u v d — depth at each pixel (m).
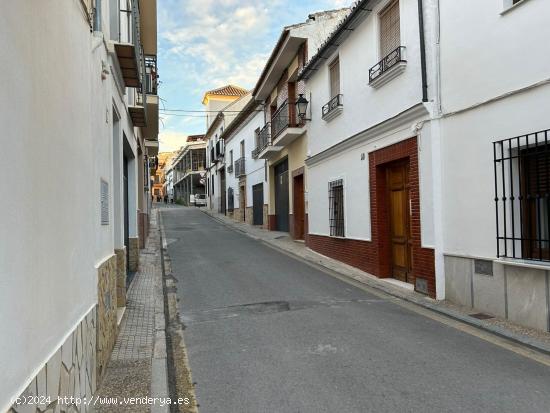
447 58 7.02
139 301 7.57
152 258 12.47
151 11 11.99
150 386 4.16
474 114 6.51
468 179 6.64
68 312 3.02
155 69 12.75
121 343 5.41
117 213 6.99
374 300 7.61
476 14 6.41
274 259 12.37
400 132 8.35
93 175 4.18
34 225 2.34
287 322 6.27
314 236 13.52
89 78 4.07
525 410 3.62
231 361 4.86
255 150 23.02
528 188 5.79
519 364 4.61
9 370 1.92
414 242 7.92
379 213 9.46
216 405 3.84
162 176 86.31
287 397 3.95
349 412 3.64
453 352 4.98
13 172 2.05
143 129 14.19
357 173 10.38
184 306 7.37
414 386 4.11
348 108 10.74
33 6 2.40
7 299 1.93
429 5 7.36
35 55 2.42
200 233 20.17
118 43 5.96
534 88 5.54
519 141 5.75
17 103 2.13
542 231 5.66
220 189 34.50
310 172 13.95
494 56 6.12
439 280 7.21
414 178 7.88
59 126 2.91
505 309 6.00
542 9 5.41
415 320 6.32
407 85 8.06
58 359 2.67
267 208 21.02
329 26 14.66
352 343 5.34
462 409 3.65
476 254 6.50
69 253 3.09
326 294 8.08
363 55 9.91
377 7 9.21
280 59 16.12
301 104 13.44
